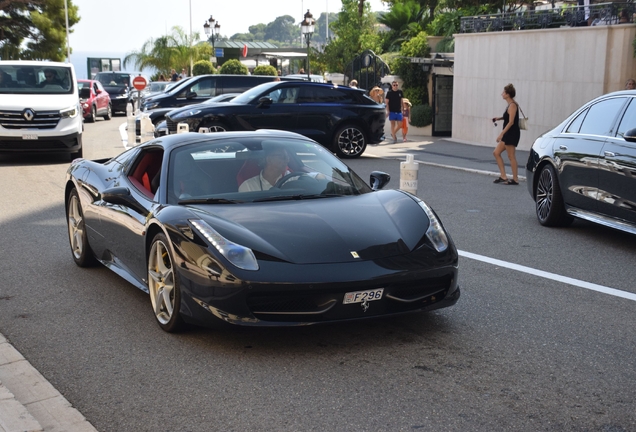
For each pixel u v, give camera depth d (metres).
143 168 5.75
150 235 4.98
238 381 4.02
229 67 49.12
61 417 3.60
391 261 4.44
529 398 3.76
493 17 20.61
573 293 5.79
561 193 8.35
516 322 5.03
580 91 17.33
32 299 5.70
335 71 43.09
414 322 5.01
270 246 4.39
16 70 15.55
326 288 4.24
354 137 16.77
